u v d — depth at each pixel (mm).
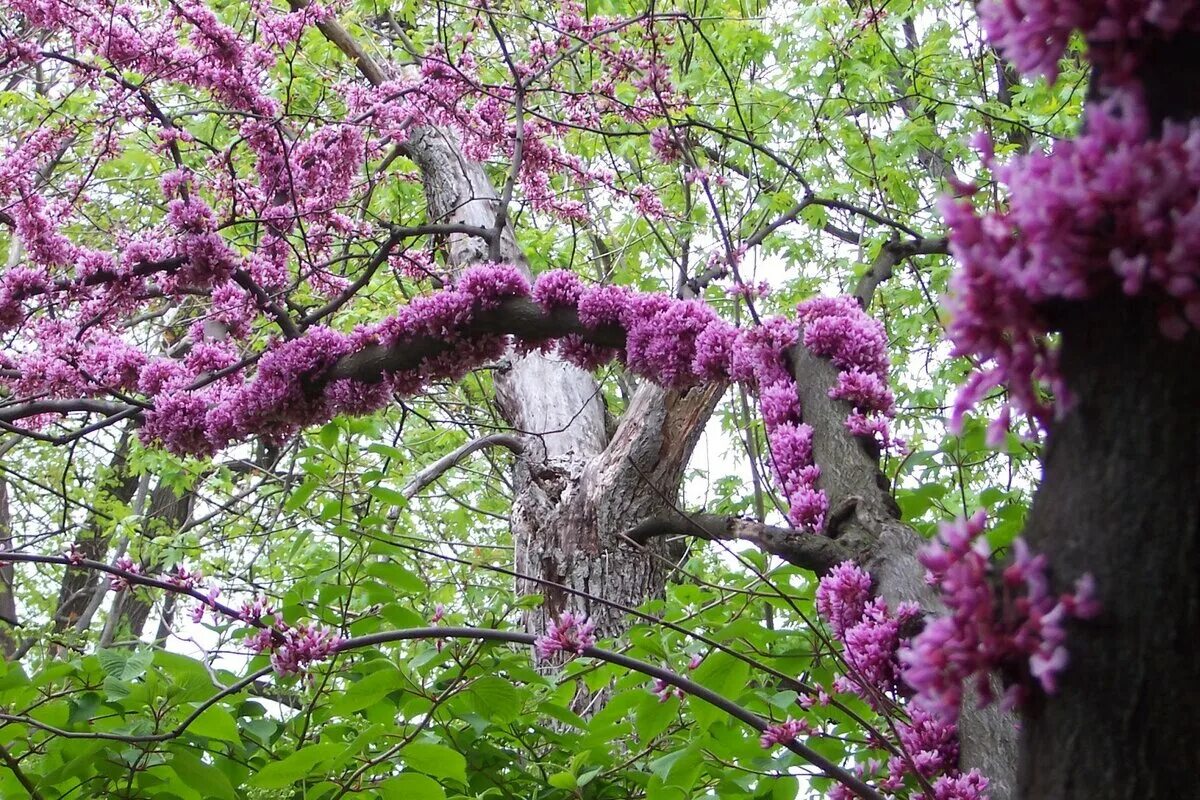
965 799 1950
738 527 2604
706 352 3039
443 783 3158
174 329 7859
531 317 3305
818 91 7824
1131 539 959
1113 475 977
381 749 3102
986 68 7914
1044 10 974
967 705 2086
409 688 2756
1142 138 921
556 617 6145
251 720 2988
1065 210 923
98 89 4055
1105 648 957
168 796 2797
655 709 2678
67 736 2434
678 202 8055
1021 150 6535
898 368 8430
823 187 8352
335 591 3115
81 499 10039
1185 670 927
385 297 8125
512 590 7688
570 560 6168
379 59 7691
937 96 7891
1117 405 980
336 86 4699
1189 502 943
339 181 4211
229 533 8250
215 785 2625
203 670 2650
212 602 2607
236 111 4094
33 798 2566
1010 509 2770
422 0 7281
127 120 4148
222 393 3750
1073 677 969
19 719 2434
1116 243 921
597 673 3119
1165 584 942
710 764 2779
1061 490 1023
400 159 8789
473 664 2840
